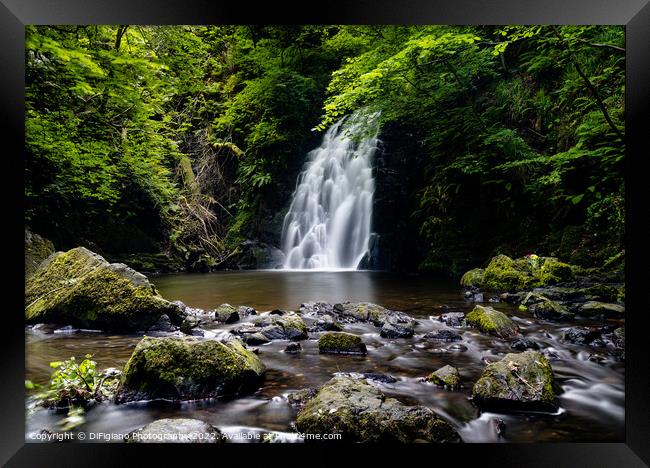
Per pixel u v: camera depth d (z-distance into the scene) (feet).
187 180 51.31
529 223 28.35
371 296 22.27
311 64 49.60
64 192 30.48
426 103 31.83
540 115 29.07
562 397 8.56
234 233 49.55
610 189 23.53
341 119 45.55
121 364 10.44
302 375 9.77
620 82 21.62
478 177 31.58
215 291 25.20
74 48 15.35
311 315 16.62
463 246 32.48
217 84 54.24
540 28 19.95
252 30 44.57
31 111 20.38
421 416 6.77
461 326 14.71
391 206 39.93
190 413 7.69
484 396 7.98
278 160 49.88
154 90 27.73
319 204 46.98
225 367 8.58
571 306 17.01
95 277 14.61
